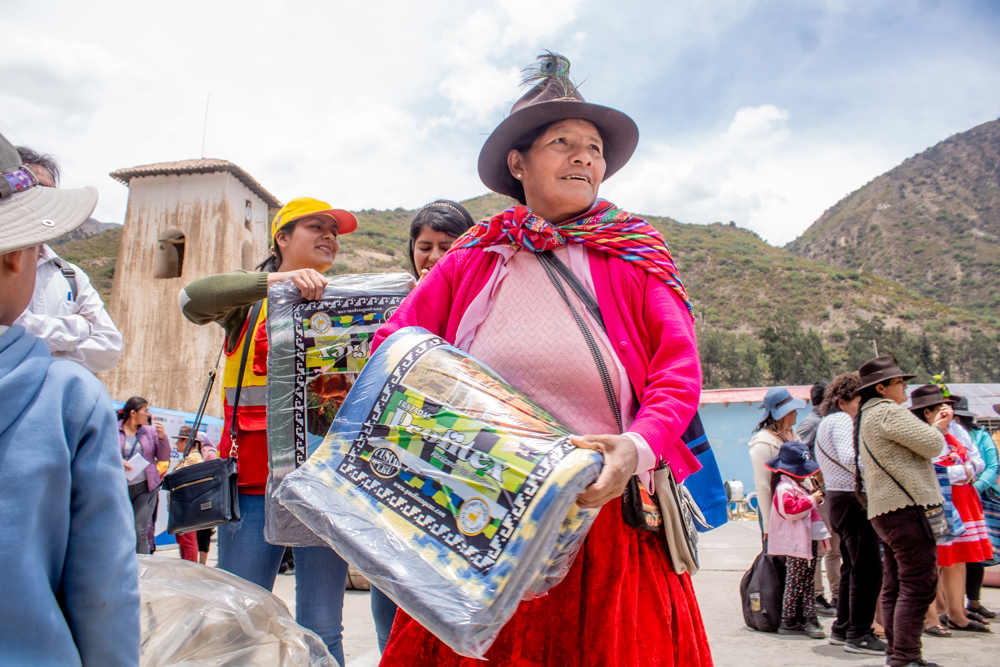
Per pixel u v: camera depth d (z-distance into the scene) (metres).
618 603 1.48
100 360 2.64
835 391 5.42
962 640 5.28
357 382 1.54
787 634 5.30
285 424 2.42
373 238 134.00
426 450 1.36
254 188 35.53
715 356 107.75
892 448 4.29
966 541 5.74
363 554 1.29
